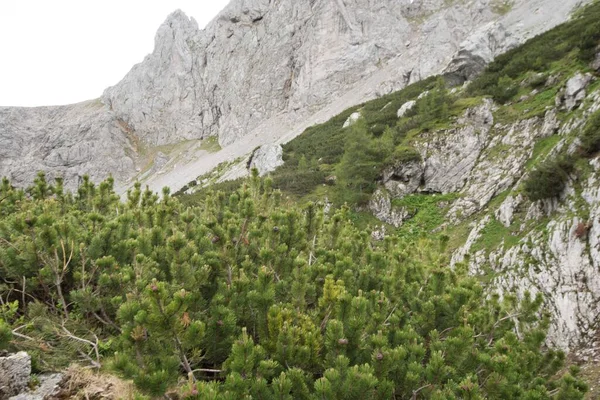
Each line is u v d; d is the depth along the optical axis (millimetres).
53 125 121562
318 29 92062
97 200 9383
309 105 84125
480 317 6711
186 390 3227
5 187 10117
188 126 108000
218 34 111062
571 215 13625
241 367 3895
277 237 6992
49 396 3979
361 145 25922
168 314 3758
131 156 108688
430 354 5652
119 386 4164
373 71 83312
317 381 3799
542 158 19484
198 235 6668
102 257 5926
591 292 11422
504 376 4680
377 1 93625
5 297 5934
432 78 50375
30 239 5754
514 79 30500
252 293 4824
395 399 4617
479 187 22203
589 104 18672
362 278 6824
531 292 12938
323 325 5211
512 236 16203
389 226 22875
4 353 4355
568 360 10406
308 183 29641
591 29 25219
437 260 9562
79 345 4777
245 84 99062
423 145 26312
